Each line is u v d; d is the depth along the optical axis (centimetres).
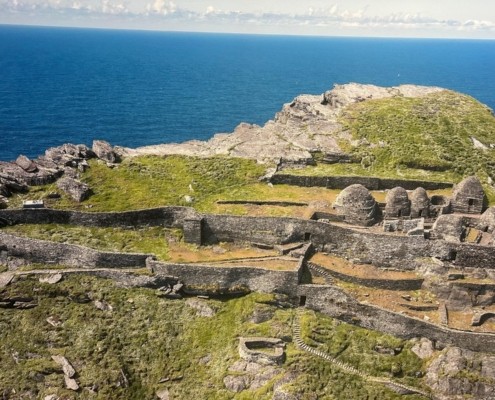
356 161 8050
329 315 5697
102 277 5803
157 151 8150
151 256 5944
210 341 5441
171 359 5300
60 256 5941
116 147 8175
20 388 4888
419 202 6431
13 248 5956
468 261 5906
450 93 10488
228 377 5084
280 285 5706
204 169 7625
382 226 6369
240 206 6762
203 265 5759
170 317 5612
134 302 5659
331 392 5006
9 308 5516
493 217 6325
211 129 15162
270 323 5531
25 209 6219
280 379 5000
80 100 18550
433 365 5250
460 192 6619
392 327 5519
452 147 8331
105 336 5353
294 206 6769
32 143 12625
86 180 7075
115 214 6369
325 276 5956
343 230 6128
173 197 6938
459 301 5759
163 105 18525
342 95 10288
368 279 5869
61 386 4928
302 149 8194
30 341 5241
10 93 19275
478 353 5319
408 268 6047
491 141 8606
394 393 5088
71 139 13150
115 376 5050
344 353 5369
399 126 8850
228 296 5806
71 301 5594
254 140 8588
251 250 6288
